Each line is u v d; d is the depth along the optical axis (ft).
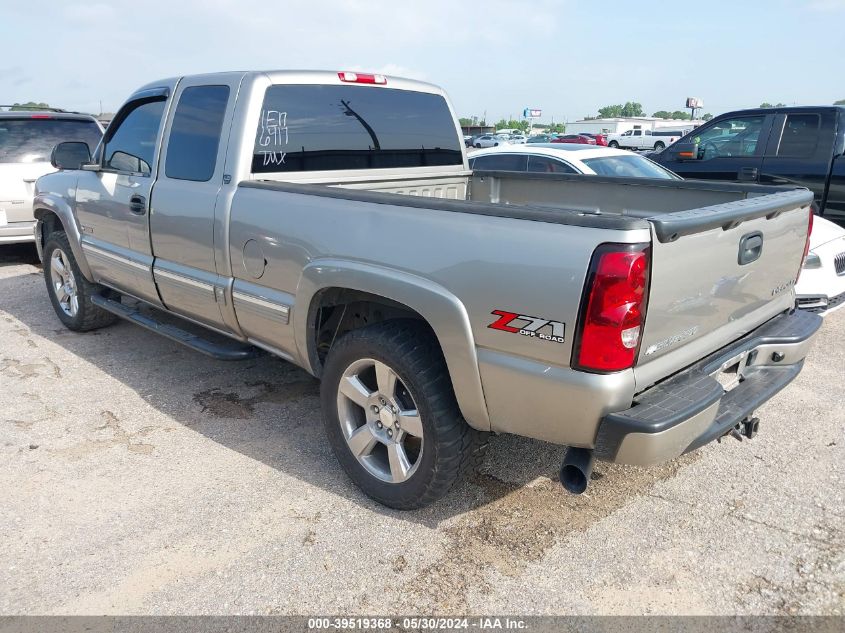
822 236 17.47
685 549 9.25
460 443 9.04
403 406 9.56
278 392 14.28
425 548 9.25
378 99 13.61
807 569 8.87
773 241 9.60
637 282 7.09
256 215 10.87
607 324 7.13
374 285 9.06
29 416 13.07
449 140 15.57
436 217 8.51
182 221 12.37
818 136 24.39
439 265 8.39
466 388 8.46
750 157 26.13
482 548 9.26
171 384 14.62
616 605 8.22
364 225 9.29
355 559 9.01
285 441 12.17
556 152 23.03
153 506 10.14
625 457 7.48
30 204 24.81
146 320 14.43
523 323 7.68
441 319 8.38
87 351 16.63
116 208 14.32
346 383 10.03
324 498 10.41
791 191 10.55
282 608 8.14
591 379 7.35
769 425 12.89
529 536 9.53
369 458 10.29
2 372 15.26
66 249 16.90
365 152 13.53
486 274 7.92
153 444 12.03
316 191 10.06
